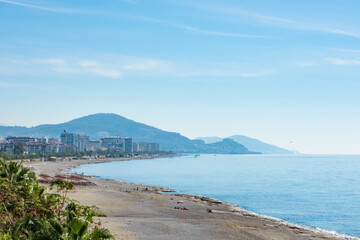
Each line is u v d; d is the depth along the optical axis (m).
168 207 64.62
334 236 49.19
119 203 65.50
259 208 77.69
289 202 88.69
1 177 34.66
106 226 38.59
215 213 59.81
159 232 39.25
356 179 168.00
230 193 106.62
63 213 28.38
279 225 52.34
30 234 20.19
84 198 67.50
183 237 37.97
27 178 38.47
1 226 24.00
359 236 51.94
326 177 181.25
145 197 78.00
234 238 39.81
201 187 124.62
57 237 19.66
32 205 28.11
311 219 65.94
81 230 20.38
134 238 34.88
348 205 85.12
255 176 185.25
